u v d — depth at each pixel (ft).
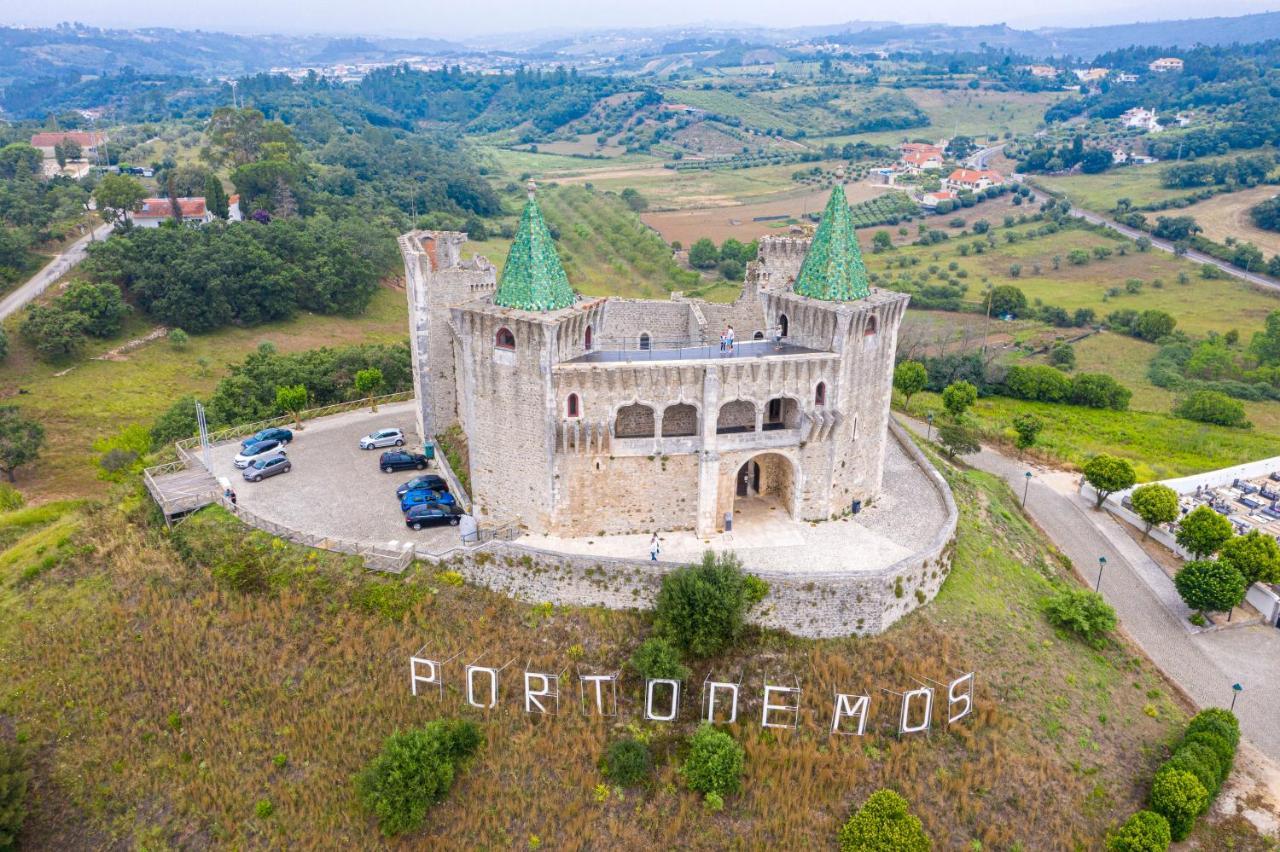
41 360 414.00
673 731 180.75
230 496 228.22
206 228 513.04
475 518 219.82
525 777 172.96
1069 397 442.09
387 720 179.93
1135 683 211.20
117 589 206.90
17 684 191.42
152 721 184.44
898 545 212.84
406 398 327.26
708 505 210.59
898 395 416.46
